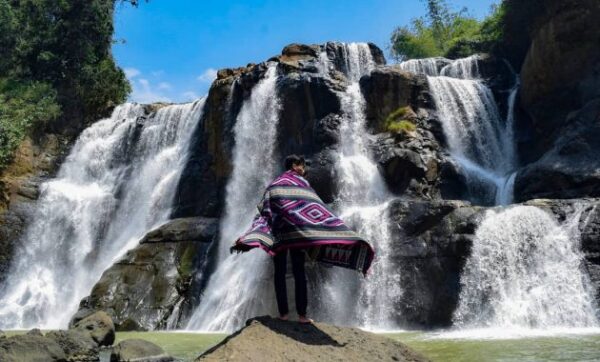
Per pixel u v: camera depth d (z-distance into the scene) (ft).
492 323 42.60
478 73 80.79
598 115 57.00
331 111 69.36
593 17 62.28
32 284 74.18
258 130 72.84
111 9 111.86
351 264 16.12
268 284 52.54
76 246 78.18
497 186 63.62
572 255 42.78
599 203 44.16
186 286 59.57
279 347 15.58
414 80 69.26
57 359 29.76
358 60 81.56
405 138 64.23
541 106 68.03
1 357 27.45
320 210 16.37
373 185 62.95
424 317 45.37
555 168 55.16
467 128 70.95
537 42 67.67
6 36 101.09
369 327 47.29
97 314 37.81
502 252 44.78
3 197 79.66
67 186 85.51
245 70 81.76
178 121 86.12
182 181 76.95
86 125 99.55
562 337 33.83
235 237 66.59
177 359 30.50
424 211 49.37
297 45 81.00
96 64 108.27
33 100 94.38
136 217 80.89
